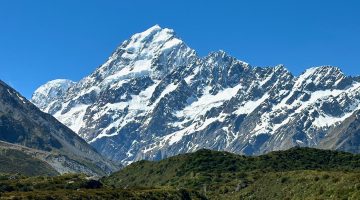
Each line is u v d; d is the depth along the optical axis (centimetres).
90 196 19862
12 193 19438
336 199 19600
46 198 18738
